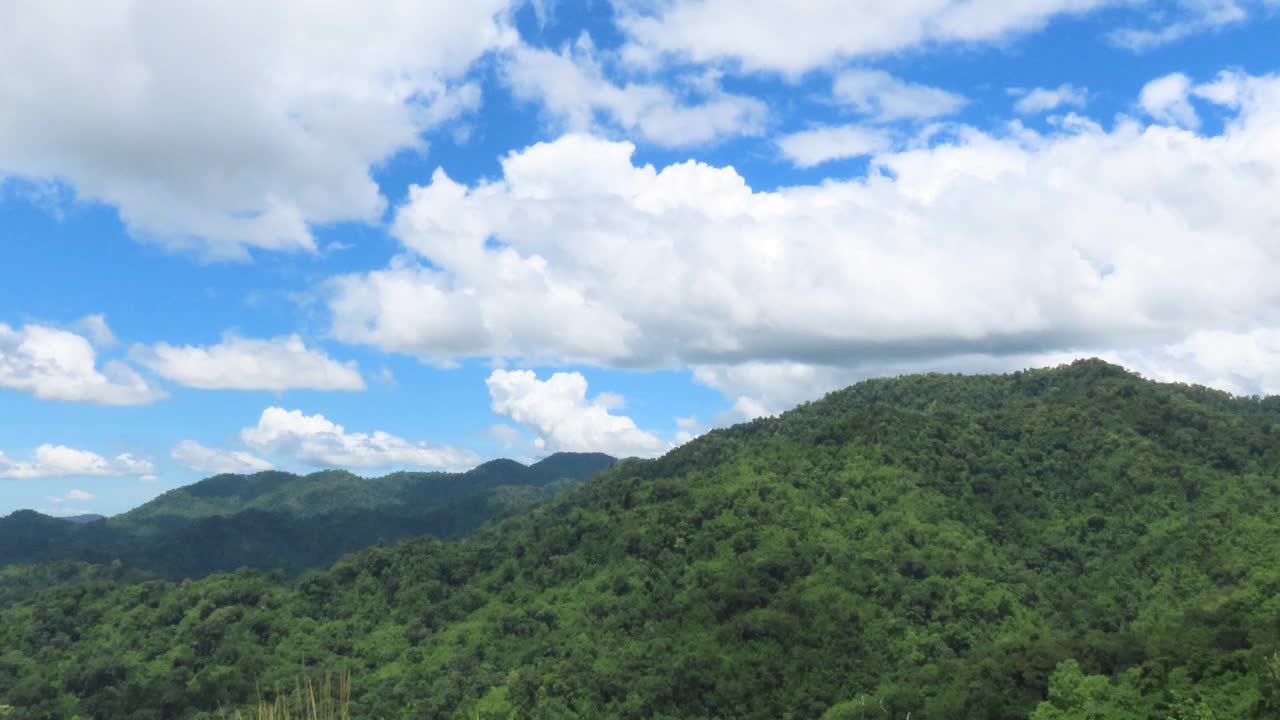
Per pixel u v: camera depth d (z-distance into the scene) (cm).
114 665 11100
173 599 13100
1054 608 10162
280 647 11912
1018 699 7444
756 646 9544
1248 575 9631
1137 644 7806
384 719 9931
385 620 12794
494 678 10275
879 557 10731
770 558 10912
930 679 8481
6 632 12288
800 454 13938
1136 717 6353
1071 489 12350
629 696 9212
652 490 14075
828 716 8069
